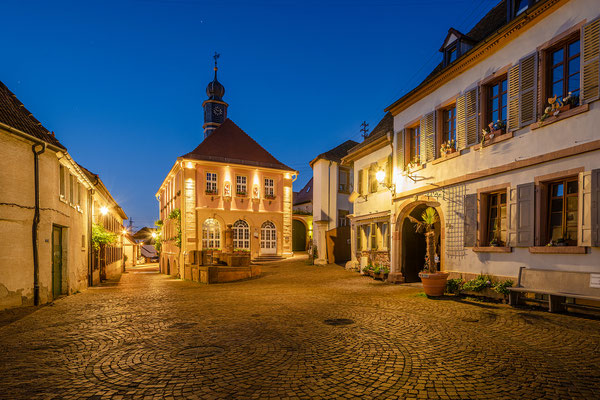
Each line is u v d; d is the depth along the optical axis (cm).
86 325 729
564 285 695
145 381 420
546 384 386
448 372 425
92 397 380
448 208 1036
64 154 1152
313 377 420
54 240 1238
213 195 2475
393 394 371
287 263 2305
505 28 841
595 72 667
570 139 709
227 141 2680
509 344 524
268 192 2702
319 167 2439
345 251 2239
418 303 870
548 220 770
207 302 1009
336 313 784
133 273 3133
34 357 518
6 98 1104
